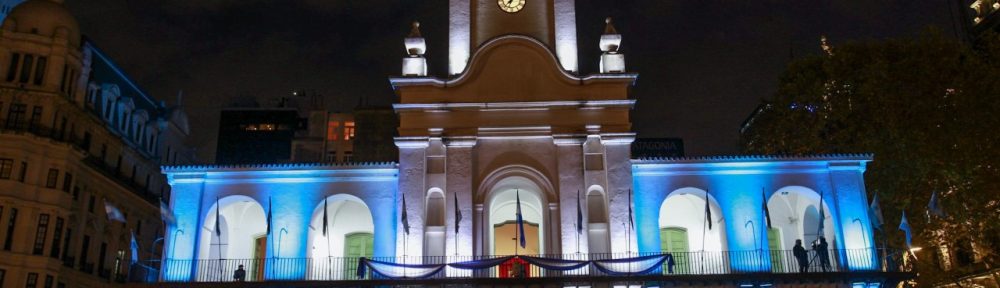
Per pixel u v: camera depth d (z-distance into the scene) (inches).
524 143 1194.6
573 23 1301.7
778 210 1331.2
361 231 1337.4
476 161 1186.6
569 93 1206.9
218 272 1146.0
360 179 1183.6
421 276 1084.5
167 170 1180.5
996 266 1167.6
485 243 1149.7
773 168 1180.5
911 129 1222.9
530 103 1193.4
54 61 1598.2
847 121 1378.0
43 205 1513.3
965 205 1150.3
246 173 1184.2
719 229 1195.9
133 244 1168.2
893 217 1299.2
